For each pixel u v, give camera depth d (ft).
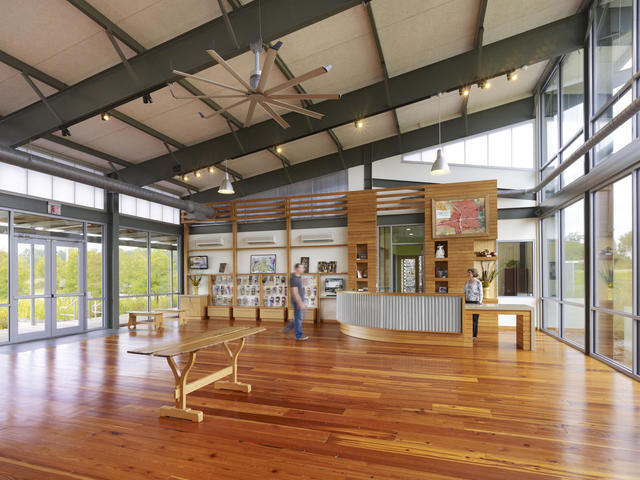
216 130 25.11
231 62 18.85
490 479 7.62
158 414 11.21
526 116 29.71
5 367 16.85
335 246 32.78
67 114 18.30
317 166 33.22
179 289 37.73
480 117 30.07
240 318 34.32
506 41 20.71
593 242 18.85
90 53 16.48
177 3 14.79
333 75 21.61
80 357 18.85
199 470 8.00
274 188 34.94
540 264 28.86
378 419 10.76
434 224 28.96
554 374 15.43
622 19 16.49
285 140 24.48
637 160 14.17
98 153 25.63
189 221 37.17
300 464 8.24
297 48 18.90
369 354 19.24
